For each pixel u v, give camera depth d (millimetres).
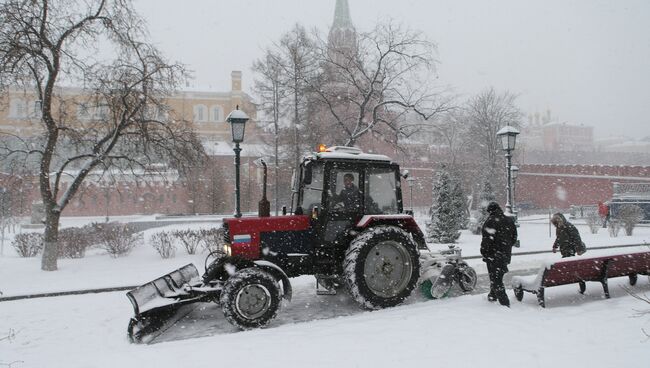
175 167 15047
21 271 12180
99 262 13328
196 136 15469
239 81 70375
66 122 14055
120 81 13273
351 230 7141
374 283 6992
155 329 6227
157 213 45750
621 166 37438
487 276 9914
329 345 5055
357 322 5992
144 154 14391
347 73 20812
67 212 44406
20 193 27312
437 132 22141
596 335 5184
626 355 4500
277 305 6289
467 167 44781
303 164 7477
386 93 20438
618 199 31062
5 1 11680
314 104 22609
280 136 31094
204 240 14875
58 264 13164
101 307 8031
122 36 13250
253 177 44625
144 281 10227
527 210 42594
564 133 126875
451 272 7496
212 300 6578
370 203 7336
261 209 7332
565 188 42219
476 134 45500
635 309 6227
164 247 13906
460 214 22062
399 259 7188
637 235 19656
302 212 7441
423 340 5129
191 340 5555
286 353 4848
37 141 14797
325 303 7609
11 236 26016
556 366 4285
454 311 6371
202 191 39812
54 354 5551
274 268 6516
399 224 7426
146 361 4766
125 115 13453
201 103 69875
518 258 12758
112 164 14703
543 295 6605
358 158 7230
